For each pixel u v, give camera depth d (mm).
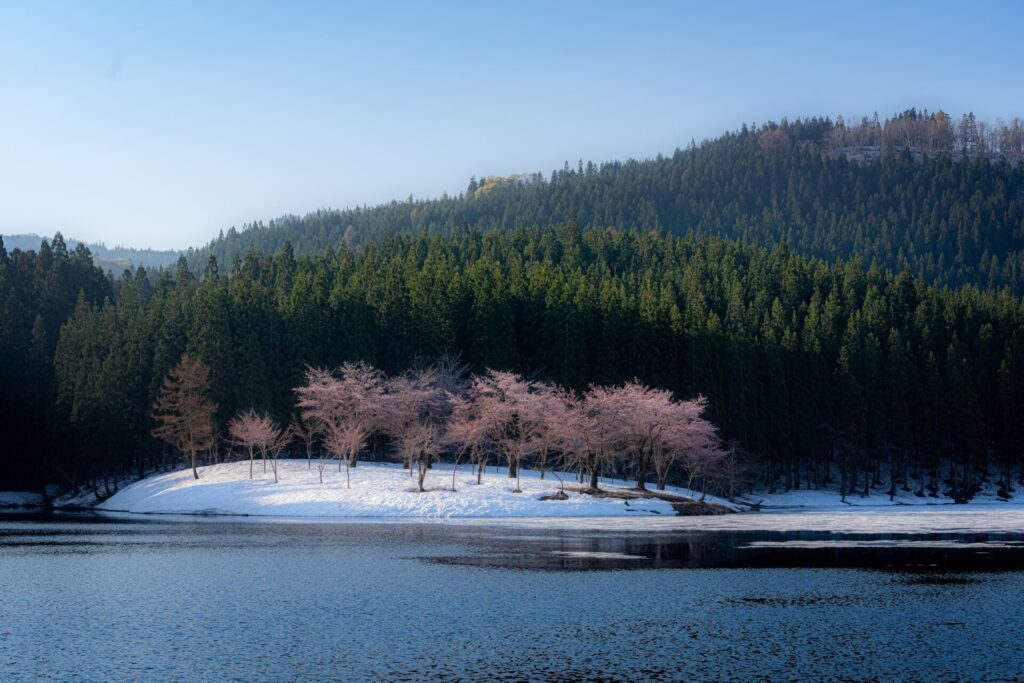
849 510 101062
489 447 104750
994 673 25391
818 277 181250
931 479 131500
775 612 33969
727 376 126688
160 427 104500
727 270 186250
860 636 29938
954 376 134625
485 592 38031
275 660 26328
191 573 43219
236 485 91875
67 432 111750
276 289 151625
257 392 111500
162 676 24562
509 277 158750
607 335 124625
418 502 82688
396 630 30484
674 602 35938
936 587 39781
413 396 100000
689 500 92250
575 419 94500
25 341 130750
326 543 56625
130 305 147750
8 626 30953
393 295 130500
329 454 112438
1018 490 133000
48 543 56750
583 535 62531
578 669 25594
